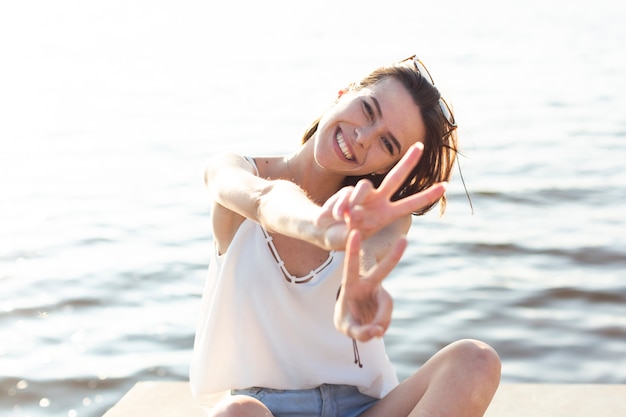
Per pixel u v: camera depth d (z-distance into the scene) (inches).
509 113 705.0
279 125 649.0
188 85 916.6
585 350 259.6
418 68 99.7
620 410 120.1
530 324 275.9
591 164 504.7
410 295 298.2
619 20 1825.8
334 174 102.1
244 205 83.6
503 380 242.7
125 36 1529.3
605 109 725.9
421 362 249.1
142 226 386.3
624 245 350.9
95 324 277.9
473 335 267.6
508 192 437.7
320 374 97.4
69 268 327.6
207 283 102.0
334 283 96.2
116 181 478.3
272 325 96.3
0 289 305.3
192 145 581.6
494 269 325.1
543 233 369.4
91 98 833.5
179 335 268.1
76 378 242.7
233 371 97.1
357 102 95.6
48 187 466.0
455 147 105.0
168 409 119.8
